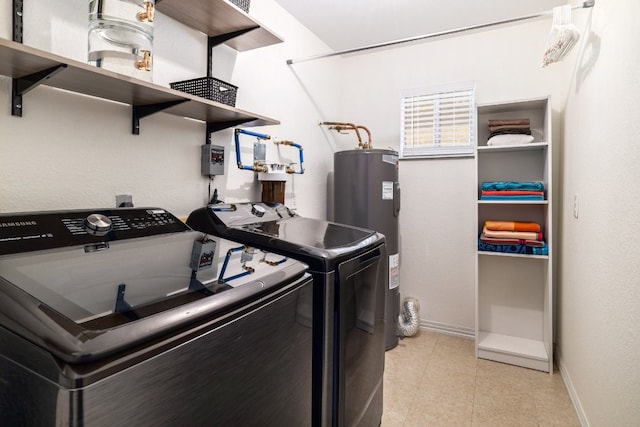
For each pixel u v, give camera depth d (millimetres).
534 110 2803
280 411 994
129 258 980
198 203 1878
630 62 1357
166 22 1705
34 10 1215
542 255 2529
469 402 2137
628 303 1338
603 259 1637
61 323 598
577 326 2088
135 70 1319
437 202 3156
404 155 3248
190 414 708
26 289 696
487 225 2721
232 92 1754
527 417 1998
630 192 1339
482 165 2975
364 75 3410
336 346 1313
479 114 2949
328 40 3092
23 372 608
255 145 2271
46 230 1000
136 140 1565
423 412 2041
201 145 1896
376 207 2773
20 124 1196
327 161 3217
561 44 1873
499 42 2900
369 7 2574
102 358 569
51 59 1019
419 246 3227
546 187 2580
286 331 1019
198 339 724
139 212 1296
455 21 2775
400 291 3307
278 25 2527
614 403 1458
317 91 3039
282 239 1399
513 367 2555
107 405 569
